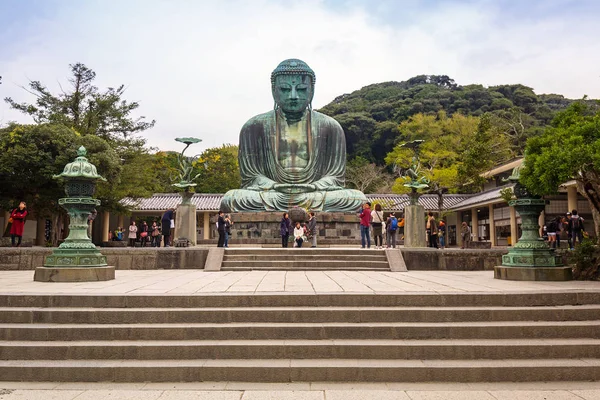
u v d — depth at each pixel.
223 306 7.97
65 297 7.91
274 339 7.16
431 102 65.25
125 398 5.80
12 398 5.79
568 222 20.16
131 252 15.33
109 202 31.80
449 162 47.38
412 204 19.47
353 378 6.41
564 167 10.08
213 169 54.75
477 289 8.88
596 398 5.80
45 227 35.06
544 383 6.37
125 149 33.16
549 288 9.07
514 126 53.59
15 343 6.94
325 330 7.20
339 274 13.26
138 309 7.62
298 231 19.34
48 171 25.72
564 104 73.50
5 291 8.37
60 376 6.41
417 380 6.41
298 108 26.95
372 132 64.00
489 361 6.71
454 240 48.09
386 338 7.20
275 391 6.04
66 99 33.16
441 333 7.21
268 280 11.16
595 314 7.71
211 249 15.56
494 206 39.81
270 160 27.00
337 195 25.12
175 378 6.41
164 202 42.44
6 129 27.11
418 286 9.67
